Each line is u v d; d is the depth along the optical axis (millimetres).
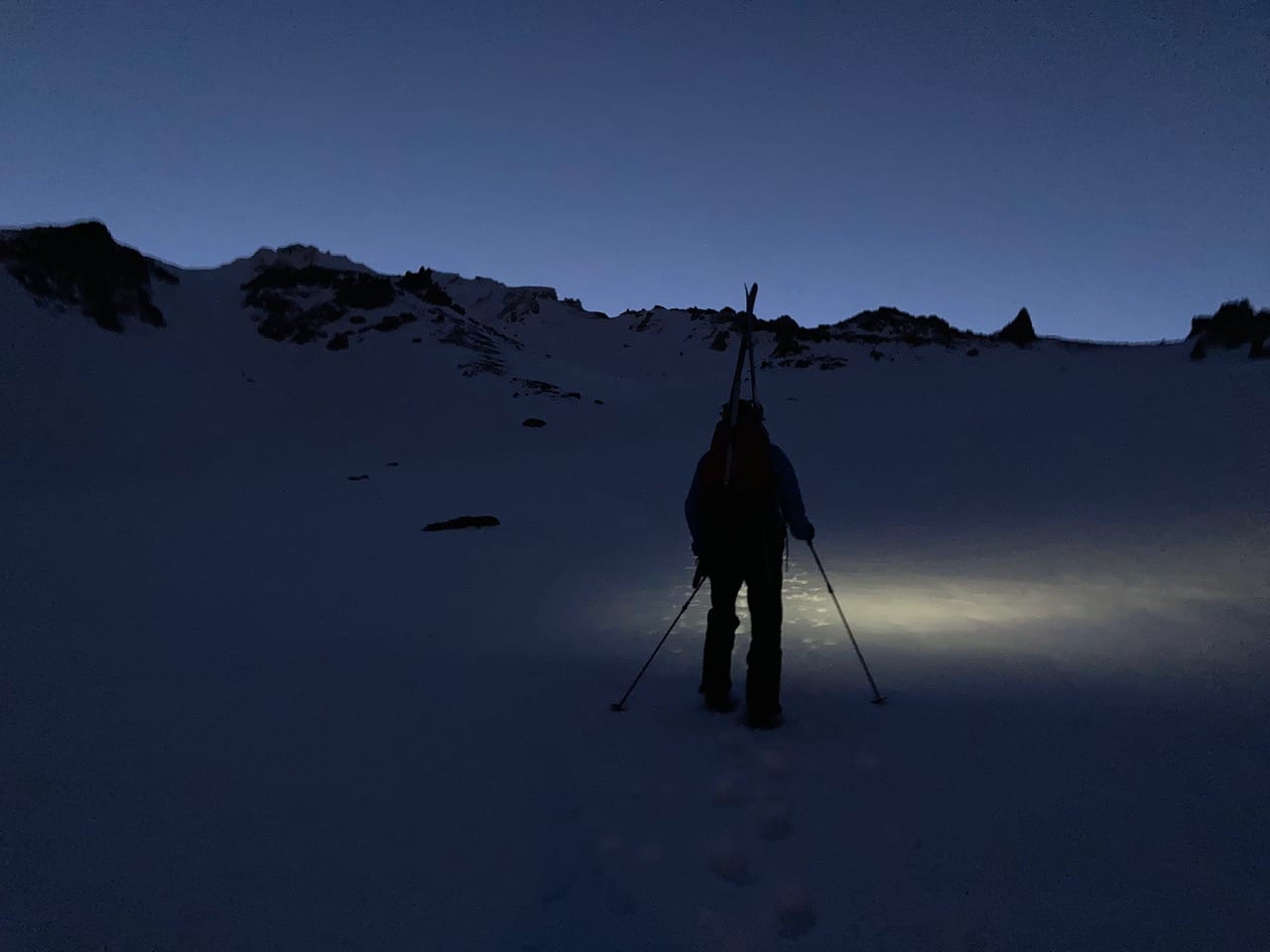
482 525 16078
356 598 8672
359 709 4465
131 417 41312
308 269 68500
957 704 4227
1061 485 17141
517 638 6449
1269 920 2271
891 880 2584
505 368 61062
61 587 9555
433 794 3320
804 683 4723
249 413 48125
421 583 9703
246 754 3773
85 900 2525
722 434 4227
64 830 2996
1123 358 68188
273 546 13547
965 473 20375
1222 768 3305
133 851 2844
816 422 37250
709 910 2465
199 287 64812
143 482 28672
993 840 2777
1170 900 2395
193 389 48312
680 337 112938
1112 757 3459
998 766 3395
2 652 6031
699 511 4305
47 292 48281
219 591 9219
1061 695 4352
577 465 31453
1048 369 57969
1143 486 15852
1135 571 8938
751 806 3102
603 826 3025
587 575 10117
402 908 2504
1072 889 2477
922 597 7754
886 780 3289
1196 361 51562
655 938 2352
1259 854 2625
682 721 4148
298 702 4609
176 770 3578
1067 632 6043
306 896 2562
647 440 42000
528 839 2943
